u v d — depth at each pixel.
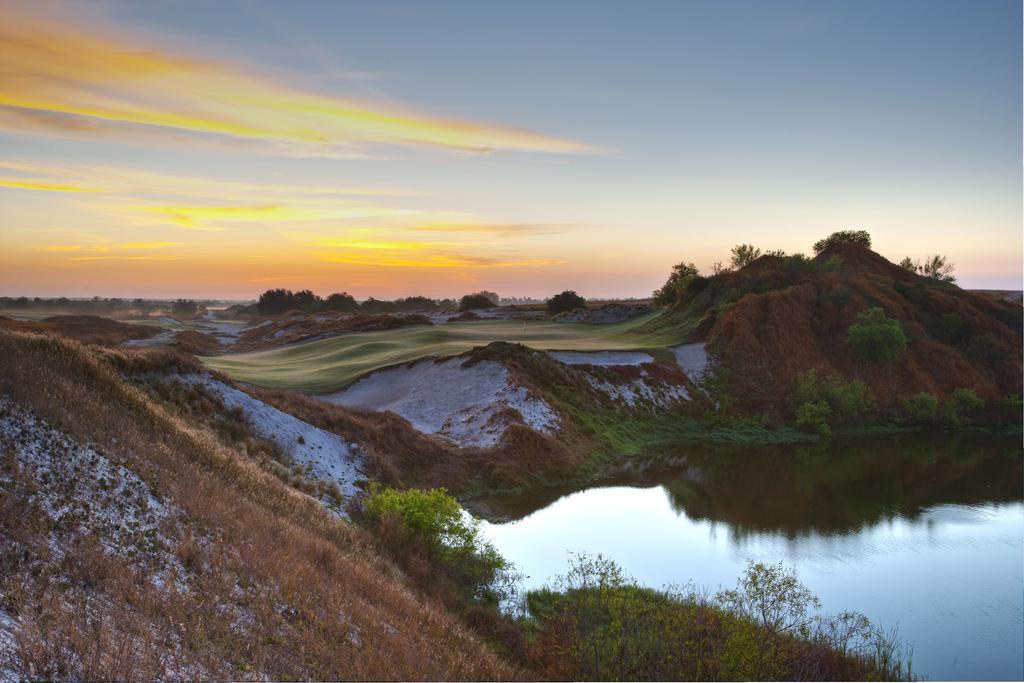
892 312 76.25
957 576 26.06
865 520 33.16
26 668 8.04
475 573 22.70
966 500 37.12
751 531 31.11
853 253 99.56
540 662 17.05
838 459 48.34
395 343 75.00
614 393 57.72
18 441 14.31
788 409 61.09
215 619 11.31
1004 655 19.97
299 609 13.21
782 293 75.62
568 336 86.25
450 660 14.14
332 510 23.84
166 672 9.25
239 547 14.77
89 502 13.48
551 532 30.31
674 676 15.88
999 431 60.41
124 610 10.38
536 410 46.41
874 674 17.11
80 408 17.52
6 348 18.73
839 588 24.88
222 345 107.19
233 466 20.53
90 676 8.31
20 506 12.02
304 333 100.88
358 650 12.61
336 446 32.28
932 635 21.27
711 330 74.50
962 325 76.50
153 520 14.09
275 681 10.36
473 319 121.00
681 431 55.97
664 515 33.56
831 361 68.56
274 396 34.84
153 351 30.30
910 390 65.75
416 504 24.00
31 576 10.24
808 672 16.61
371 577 17.05
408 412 47.81
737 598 19.05
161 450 18.00
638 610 19.19
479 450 39.75
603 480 40.91
